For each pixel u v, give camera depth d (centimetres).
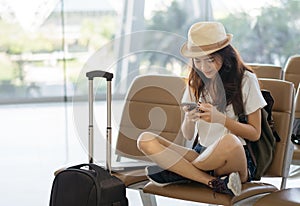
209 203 234
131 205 358
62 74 654
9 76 659
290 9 642
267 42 650
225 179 235
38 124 579
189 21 668
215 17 661
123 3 655
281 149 265
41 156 477
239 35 651
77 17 647
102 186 237
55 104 659
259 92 257
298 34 645
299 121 329
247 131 252
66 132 550
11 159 468
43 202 369
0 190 392
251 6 646
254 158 259
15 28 650
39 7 646
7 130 558
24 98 663
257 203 228
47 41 654
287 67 377
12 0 644
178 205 361
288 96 269
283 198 227
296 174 372
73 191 241
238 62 257
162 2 662
